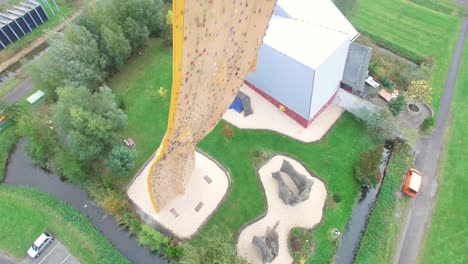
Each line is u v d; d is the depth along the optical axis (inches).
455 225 1405.0
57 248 1343.5
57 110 1449.3
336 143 1633.9
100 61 1713.8
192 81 956.6
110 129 1469.0
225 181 1503.4
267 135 1648.6
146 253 1357.0
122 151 1421.0
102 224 1416.1
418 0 2289.6
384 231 1401.3
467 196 1475.1
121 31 1765.5
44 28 2133.4
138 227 1369.3
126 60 1905.8
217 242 1182.9
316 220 1411.2
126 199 1445.6
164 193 1360.7
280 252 1330.0
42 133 1561.3
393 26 2139.5
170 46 2010.3
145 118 1692.9
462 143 1630.2
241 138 1632.6
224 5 864.9
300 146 1617.9
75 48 1622.8
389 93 1787.6
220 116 1285.7
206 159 1567.4
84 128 1413.6
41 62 1619.1
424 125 1667.1
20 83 1878.7
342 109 1760.6
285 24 1617.9
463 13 2199.8
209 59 959.0
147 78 1857.8
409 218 1437.0
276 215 1416.1
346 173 1544.0
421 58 1968.5
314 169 1546.5
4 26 1961.1
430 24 2144.4
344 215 1443.2
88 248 1342.3
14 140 1659.7
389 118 1594.5
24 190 1502.2
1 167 1566.2
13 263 1309.1
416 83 1701.5
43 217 1417.3
